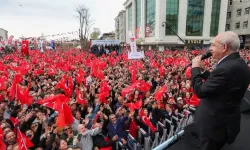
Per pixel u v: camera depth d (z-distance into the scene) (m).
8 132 5.13
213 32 46.97
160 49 44.34
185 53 29.45
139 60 21.09
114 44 35.50
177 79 11.96
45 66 17.81
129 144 5.69
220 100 1.65
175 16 44.03
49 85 10.59
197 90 1.72
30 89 10.62
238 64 1.61
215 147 1.79
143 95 8.78
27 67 15.49
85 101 7.79
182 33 44.62
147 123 5.96
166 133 5.76
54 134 5.25
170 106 7.06
